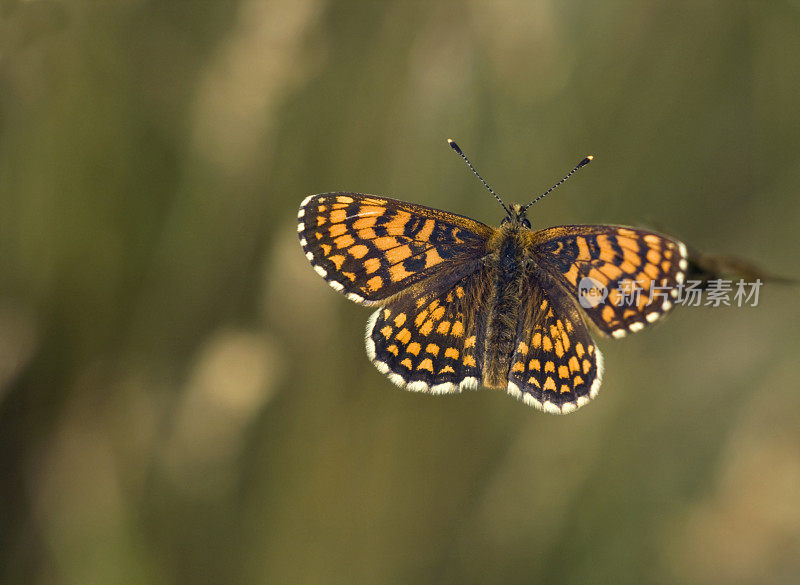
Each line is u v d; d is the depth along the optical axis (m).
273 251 0.50
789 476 0.50
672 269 0.47
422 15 0.50
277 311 0.50
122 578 0.50
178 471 0.50
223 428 0.50
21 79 0.50
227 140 0.50
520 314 0.48
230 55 0.50
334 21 0.50
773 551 0.50
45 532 0.50
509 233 0.49
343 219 0.48
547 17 0.50
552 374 0.48
